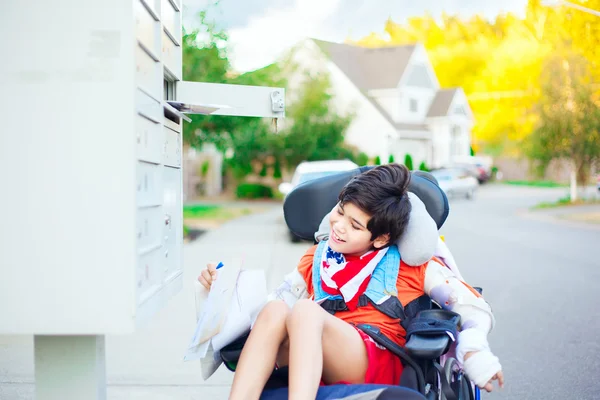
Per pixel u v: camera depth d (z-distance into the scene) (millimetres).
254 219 17906
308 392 1946
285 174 28266
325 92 27500
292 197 2770
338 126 27344
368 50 38688
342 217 2371
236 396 2012
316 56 27453
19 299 1673
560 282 7574
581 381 4098
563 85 21125
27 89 1652
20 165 1658
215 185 29938
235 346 2285
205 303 2271
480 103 46688
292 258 9695
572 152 21562
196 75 13648
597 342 4965
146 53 1866
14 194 1661
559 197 26531
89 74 1647
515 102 42781
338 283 2408
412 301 2443
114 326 1672
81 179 1656
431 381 2244
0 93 1654
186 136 14453
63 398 1890
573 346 4863
